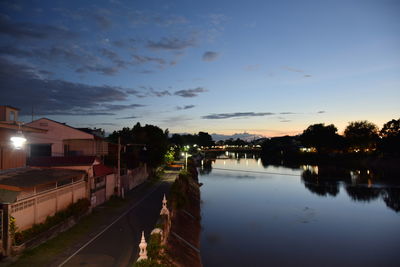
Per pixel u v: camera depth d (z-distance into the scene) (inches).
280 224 1418.6
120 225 924.0
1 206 617.6
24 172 808.3
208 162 6318.9
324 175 3472.0
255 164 5600.4
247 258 995.9
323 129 5428.2
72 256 649.6
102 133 2214.6
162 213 917.8
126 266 601.9
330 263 964.6
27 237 661.3
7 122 828.6
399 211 1688.0
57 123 1455.5
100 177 1250.0
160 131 2488.9
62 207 877.8
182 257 835.4
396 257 1015.6
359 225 1407.5
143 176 2172.7
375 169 3966.5
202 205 1847.9
